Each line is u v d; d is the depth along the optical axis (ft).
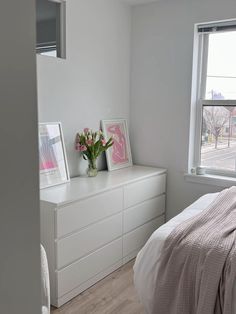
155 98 11.91
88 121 10.70
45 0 9.12
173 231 6.64
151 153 12.25
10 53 2.10
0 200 2.15
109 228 9.41
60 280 8.00
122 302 8.28
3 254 2.19
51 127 9.36
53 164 9.30
